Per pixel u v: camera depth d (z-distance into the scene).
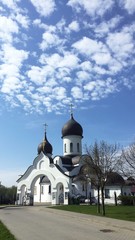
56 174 58.62
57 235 16.17
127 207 38.53
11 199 75.81
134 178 39.47
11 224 22.34
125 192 54.59
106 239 14.67
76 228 19.36
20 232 17.62
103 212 28.00
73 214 29.34
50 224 22.03
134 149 38.53
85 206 43.31
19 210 42.06
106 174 30.80
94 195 55.66
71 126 66.88
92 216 26.45
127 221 21.78
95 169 31.00
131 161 38.12
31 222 23.78
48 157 61.12
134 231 17.72
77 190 55.78
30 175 62.50
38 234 16.67
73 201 53.97
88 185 56.12
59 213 32.56
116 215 26.91
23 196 62.97
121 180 54.12
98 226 20.47
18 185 63.66
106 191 55.06
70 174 57.66
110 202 52.91
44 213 34.62
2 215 32.03
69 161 63.12
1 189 77.12
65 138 67.00
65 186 55.91
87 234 16.47
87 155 35.12
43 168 61.38
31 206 54.31
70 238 15.05
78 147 66.19
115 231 17.73
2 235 15.64
